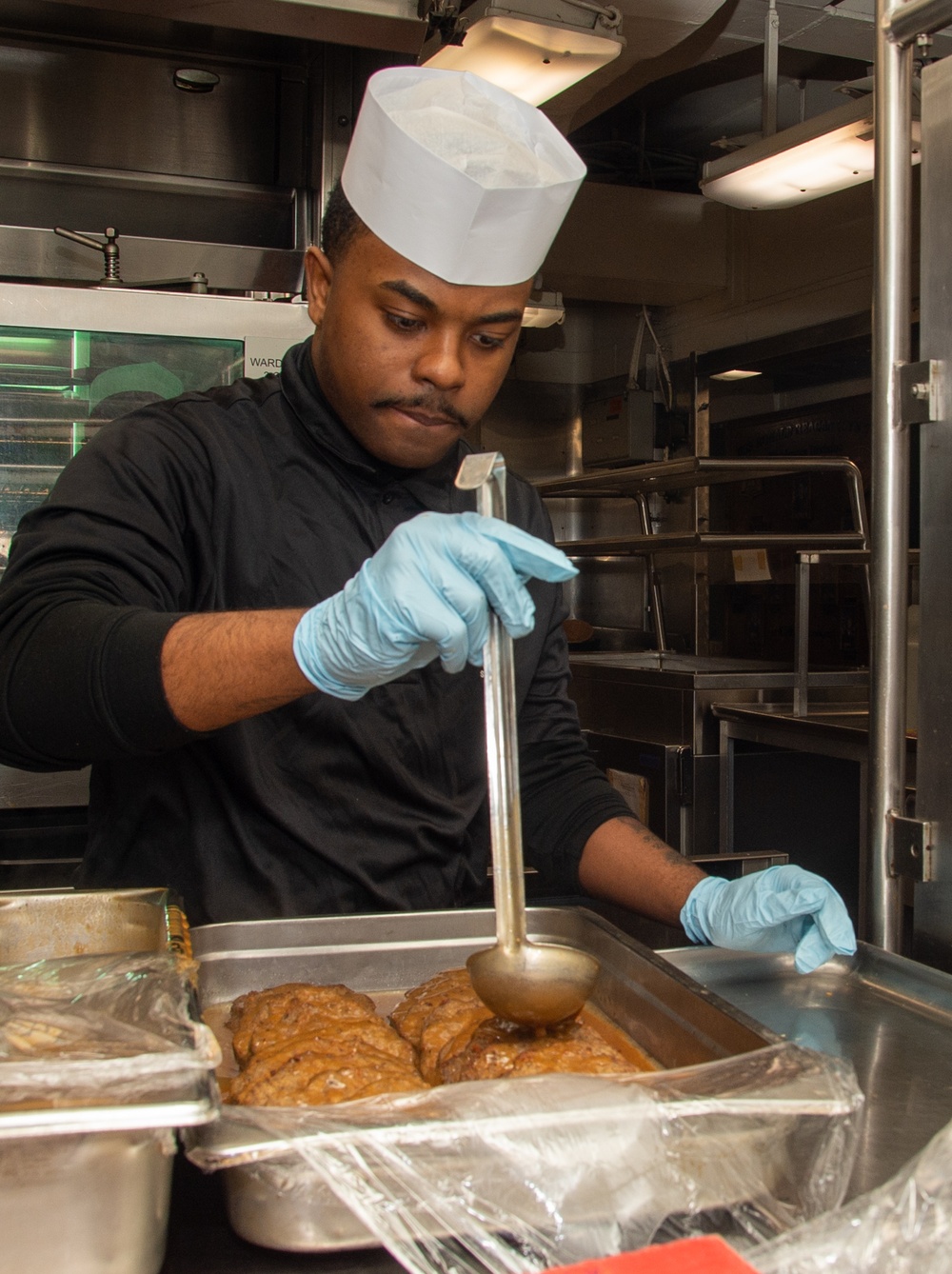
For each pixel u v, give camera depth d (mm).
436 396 1288
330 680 962
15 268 3148
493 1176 667
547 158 1282
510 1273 635
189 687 1000
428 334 1261
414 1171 659
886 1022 1146
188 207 3365
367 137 1240
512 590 893
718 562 4836
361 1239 690
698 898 1274
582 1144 681
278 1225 682
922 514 1525
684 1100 714
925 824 1487
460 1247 646
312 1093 885
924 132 1512
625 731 3525
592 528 5590
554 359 5602
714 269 4902
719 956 1286
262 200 3398
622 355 5469
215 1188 800
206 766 1404
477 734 1560
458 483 916
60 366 2645
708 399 5043
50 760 1104
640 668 3486
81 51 3180
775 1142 716
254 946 1219
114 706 1009
